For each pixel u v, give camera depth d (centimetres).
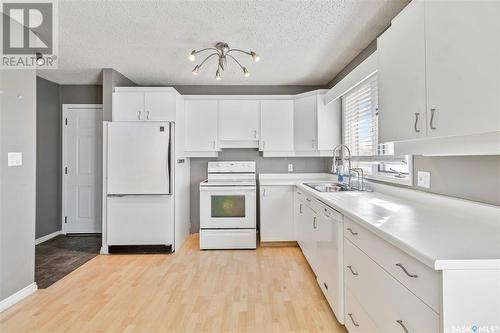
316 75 350
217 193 338
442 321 83
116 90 327
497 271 84
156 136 316
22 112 216
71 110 400
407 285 101
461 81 105
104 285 238
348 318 165
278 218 344
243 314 194
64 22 217
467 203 140
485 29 94
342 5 194
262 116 370
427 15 124
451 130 110
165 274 262
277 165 401
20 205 213
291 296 219
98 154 400
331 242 191
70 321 185
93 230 403
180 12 203
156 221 323
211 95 370
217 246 336
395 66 151
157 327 179
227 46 256
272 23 219
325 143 338
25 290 216
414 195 187
